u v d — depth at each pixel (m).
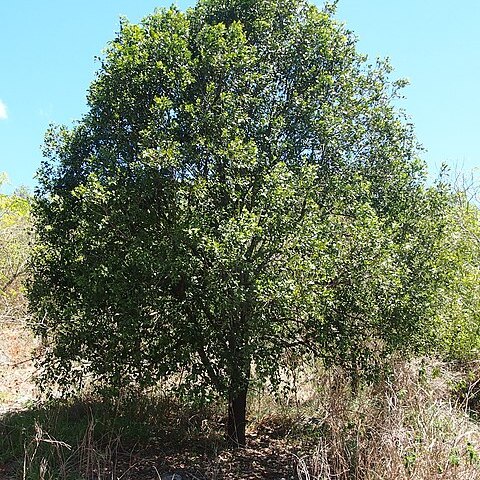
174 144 5.86
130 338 6.34
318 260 5.71
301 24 6.90
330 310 6.14
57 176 7.09
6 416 7.96
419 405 5.77
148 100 6.41
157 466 6.57
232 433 7.35
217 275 5.64
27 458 6.11
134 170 6.07
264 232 5.68
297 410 8.22
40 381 7.48
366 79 7.29
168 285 6.42
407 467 5.00
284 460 6.92
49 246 7.26
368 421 6.12
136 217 6.33
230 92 6.32
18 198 12.66
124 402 7.99
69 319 6.94
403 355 6.82
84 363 7.07
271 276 5.57
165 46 6.34
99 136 6.74
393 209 6.84
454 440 5.27
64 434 7.02
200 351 6.42
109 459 6.12
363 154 6.99
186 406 7.77
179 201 5.95
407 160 7.32
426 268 6.58
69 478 5.75
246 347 5.78
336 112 6.70
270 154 6.52
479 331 8.58
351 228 5.96
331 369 7.60
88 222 6.60
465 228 9.81
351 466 5.60
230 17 7.01
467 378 8.42
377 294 6.09
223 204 6.27
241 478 6.39
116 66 6.39
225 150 5.93
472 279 8.43
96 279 6.41
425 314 6.43
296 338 6.64
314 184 6.45
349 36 7.28
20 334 12.70
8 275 13.51
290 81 6.91
